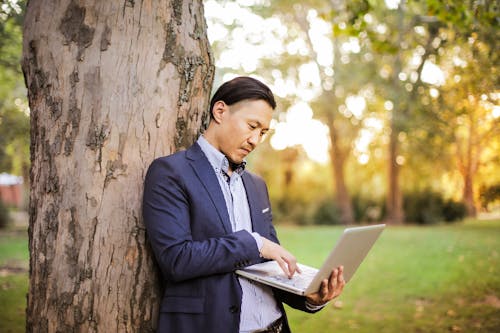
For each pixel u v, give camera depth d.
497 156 5.57
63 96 1.81
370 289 5.89
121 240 1.82
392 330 4.40
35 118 1.88
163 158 1.74
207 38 2.07
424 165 13.56
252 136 1.76
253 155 15.99
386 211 17.16
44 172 1.83
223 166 1.78
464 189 6.14
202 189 1.70
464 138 6.04
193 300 1.65
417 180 16.17
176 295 1.68
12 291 5.21
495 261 6.84
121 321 1.82
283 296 1.92
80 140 1.80
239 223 1.80
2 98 5.36
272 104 1.79
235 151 1.77
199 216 1.68
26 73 1.91
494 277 5.95
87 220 1.79
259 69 16.20
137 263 1.84
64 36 1.82
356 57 14.10
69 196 1.79
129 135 1.83
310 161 20.09
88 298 1.79
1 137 5.41
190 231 1.67
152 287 1.88
